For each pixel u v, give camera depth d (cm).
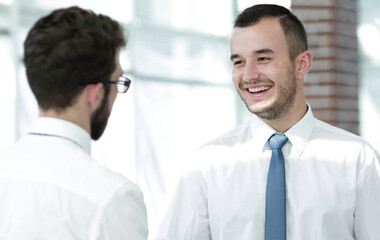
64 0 523
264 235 168
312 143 176
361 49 474
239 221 173
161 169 595
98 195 108
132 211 110
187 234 175
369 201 168
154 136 593
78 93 113
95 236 105
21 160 112
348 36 466
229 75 655
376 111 485
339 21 459
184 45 616
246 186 175
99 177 110
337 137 176
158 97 598
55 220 106
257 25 167
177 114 612
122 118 571
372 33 479
